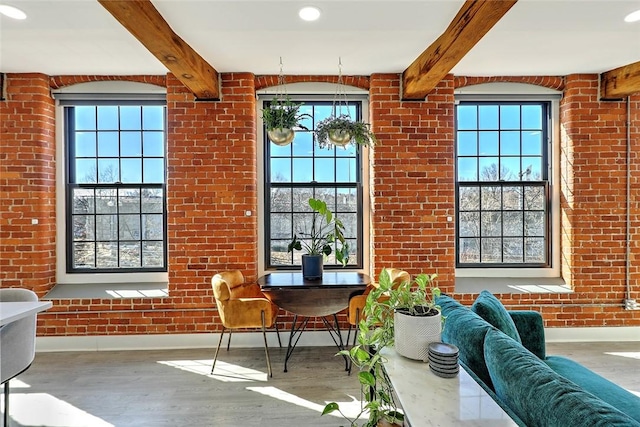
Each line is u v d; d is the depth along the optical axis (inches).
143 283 142.1
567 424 37.1
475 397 48.5
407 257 136.4
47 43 107.1
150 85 138.6
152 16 84.0
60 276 140.1
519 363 50.0
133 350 130.6
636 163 137.3
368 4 86.7
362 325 66.4
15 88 130.0
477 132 149.3
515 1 74.9
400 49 113.3
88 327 130.5
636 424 33.7
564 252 142.2
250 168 134.7
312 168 147.2
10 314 74.5
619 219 137.6
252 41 106.2
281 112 111.5
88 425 86.4
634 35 104.8
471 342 64.1
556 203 145.3
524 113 149.0
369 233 143.4
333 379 108.7
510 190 149.1
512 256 149.3
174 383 106.3
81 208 143.9
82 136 144.2
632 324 136.8
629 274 136.9
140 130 145.0
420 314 61.1
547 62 126.5
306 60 122.1
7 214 129.7
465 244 149.1
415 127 136.1
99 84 137.4
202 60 117.0
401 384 51.9
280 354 127.3
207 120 133.3
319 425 86.2
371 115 136.9
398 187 136.3
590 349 128.5
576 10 90.0
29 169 130.3
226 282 116.6
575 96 137.6
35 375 111.2
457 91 141.9
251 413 91.0
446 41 97.8
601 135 137.3
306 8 88.1
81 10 88.2
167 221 136.3
